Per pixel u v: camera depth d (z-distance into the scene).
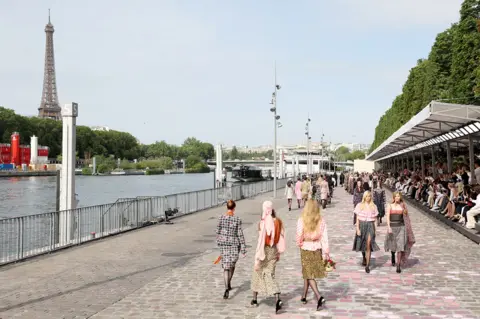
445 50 44.06
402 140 32.03
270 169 108.56
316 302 8.50
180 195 26.39
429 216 23.19
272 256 8.09
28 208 59.81
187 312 7.95
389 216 11.00
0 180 129.88
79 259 13.01
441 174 28.39
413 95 55.75
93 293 9.27
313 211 8.18
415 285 9.63
